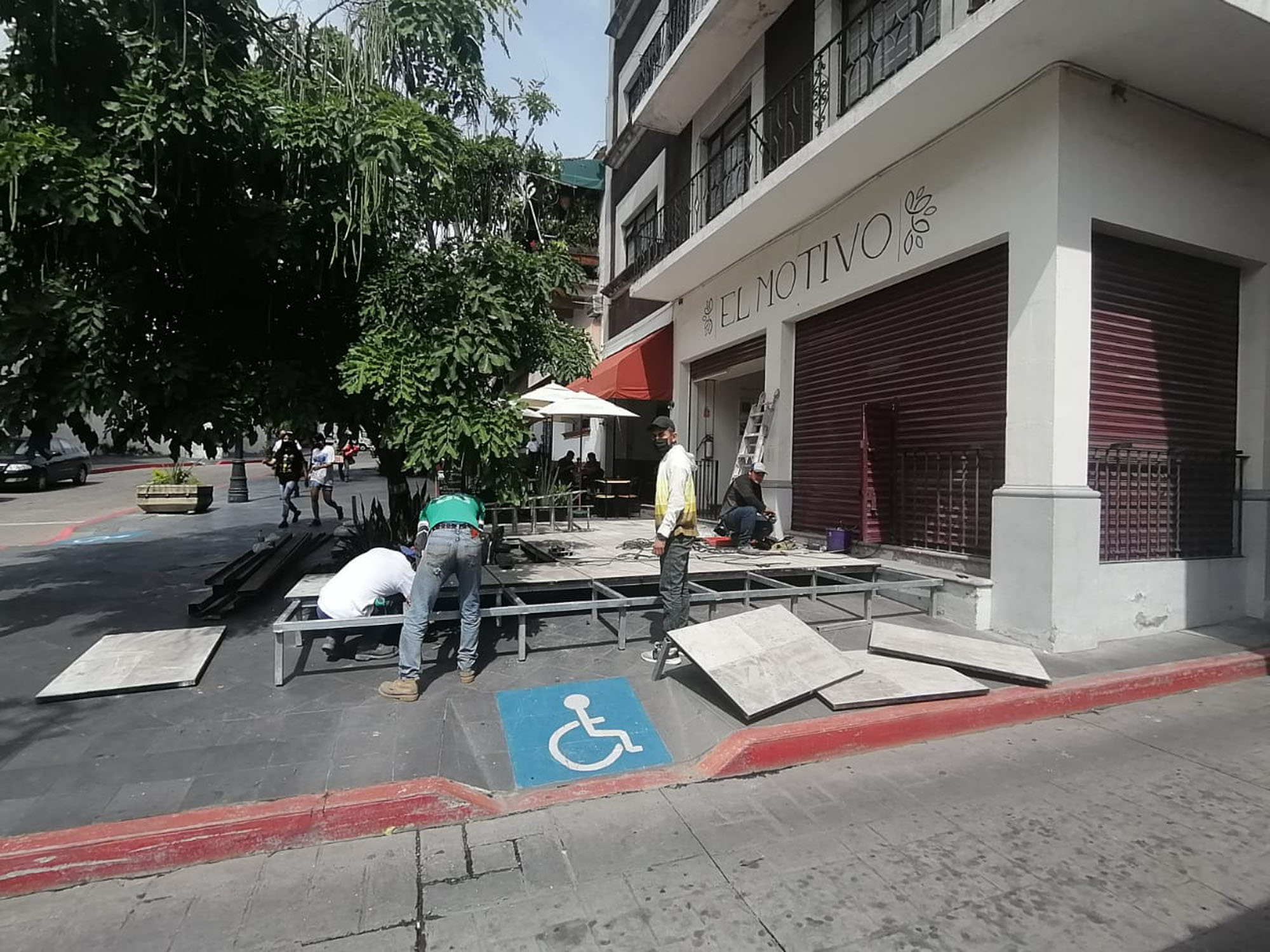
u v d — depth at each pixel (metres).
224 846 3.08
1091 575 5.79
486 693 4.66
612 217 17.83
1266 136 6.91
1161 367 6.64
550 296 5.99
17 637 5.83
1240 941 2.51
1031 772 3.91
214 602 6.36
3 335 4.55
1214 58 5.65
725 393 13.30
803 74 9.16
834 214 8.59
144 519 14.58
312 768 3.63
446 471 5.26
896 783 3.77
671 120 12.88
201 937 2.56
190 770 3.58
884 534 7.88
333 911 2.71
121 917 2.67
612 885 2.88
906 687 4.64
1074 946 2.48
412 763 3.71
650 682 4.90
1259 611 7.01
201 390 5.24
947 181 6.87
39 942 2.53
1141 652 5.75
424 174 5.21
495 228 6.60
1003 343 6.49
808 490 9.40
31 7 4.39
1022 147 6.07
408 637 4.54
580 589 6.74
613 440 17.23
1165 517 6.64
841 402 8.77
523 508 10.95
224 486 24.56
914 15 7.41
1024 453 6.00
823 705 4.51
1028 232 6.00
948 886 2.84
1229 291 7.09
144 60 4.46
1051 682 4.90
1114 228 6.16
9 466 19.73
